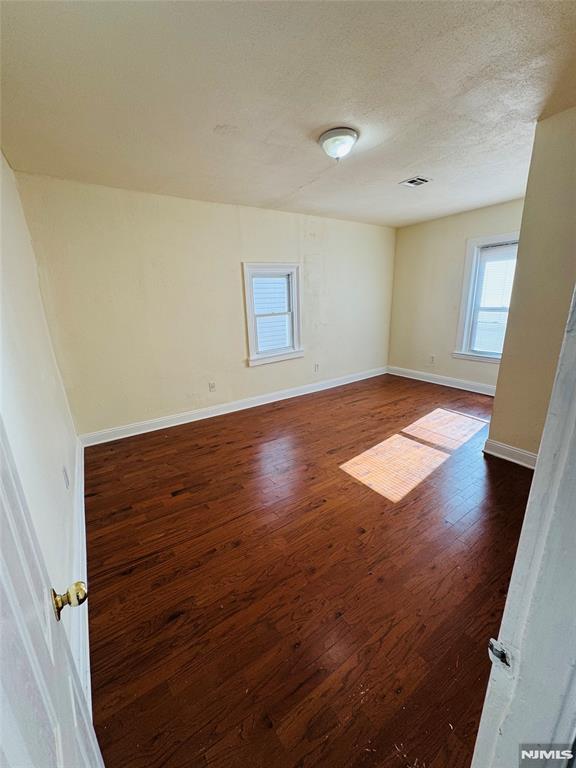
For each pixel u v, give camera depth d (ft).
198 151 7.32
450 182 9.86
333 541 5.97
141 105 5.53
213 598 4.89
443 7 3.83
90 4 3.59
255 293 13.07
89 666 3.93
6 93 5.03
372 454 9.23
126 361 10.52
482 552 5.65
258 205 11.93
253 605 4.75
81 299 9.50
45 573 2.14
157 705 3.59
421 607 4.66
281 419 12.12
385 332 18.07
